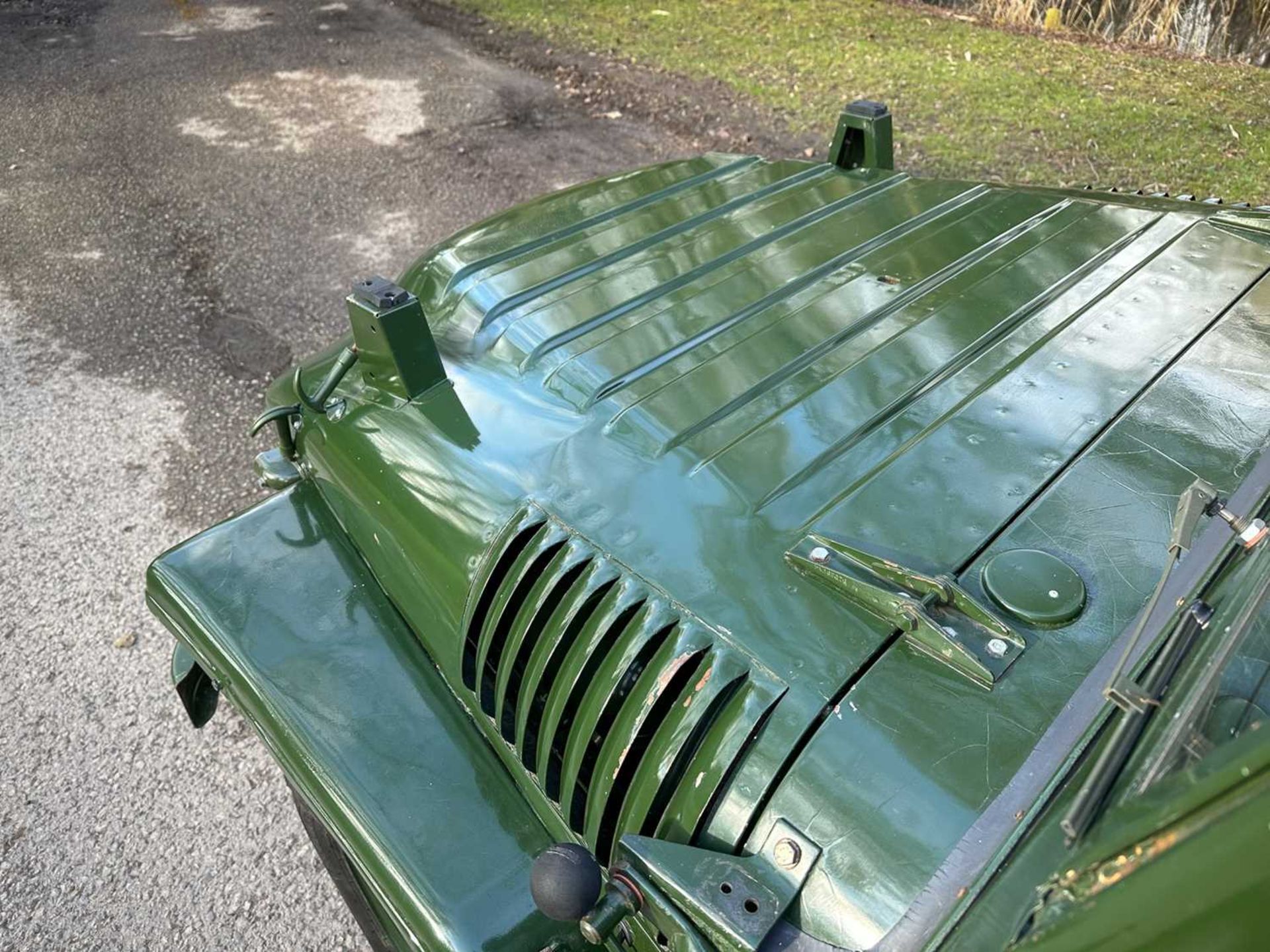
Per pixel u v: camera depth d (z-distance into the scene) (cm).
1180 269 229
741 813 143
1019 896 106
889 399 197
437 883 166
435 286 258
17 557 368
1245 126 603
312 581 218
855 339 219
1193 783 75
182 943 257
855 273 247
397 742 188
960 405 192
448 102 708
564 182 592
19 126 700
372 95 726
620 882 142
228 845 279
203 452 412
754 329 226
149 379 454
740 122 649
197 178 621
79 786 294
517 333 232
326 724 189
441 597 196
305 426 242
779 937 131
